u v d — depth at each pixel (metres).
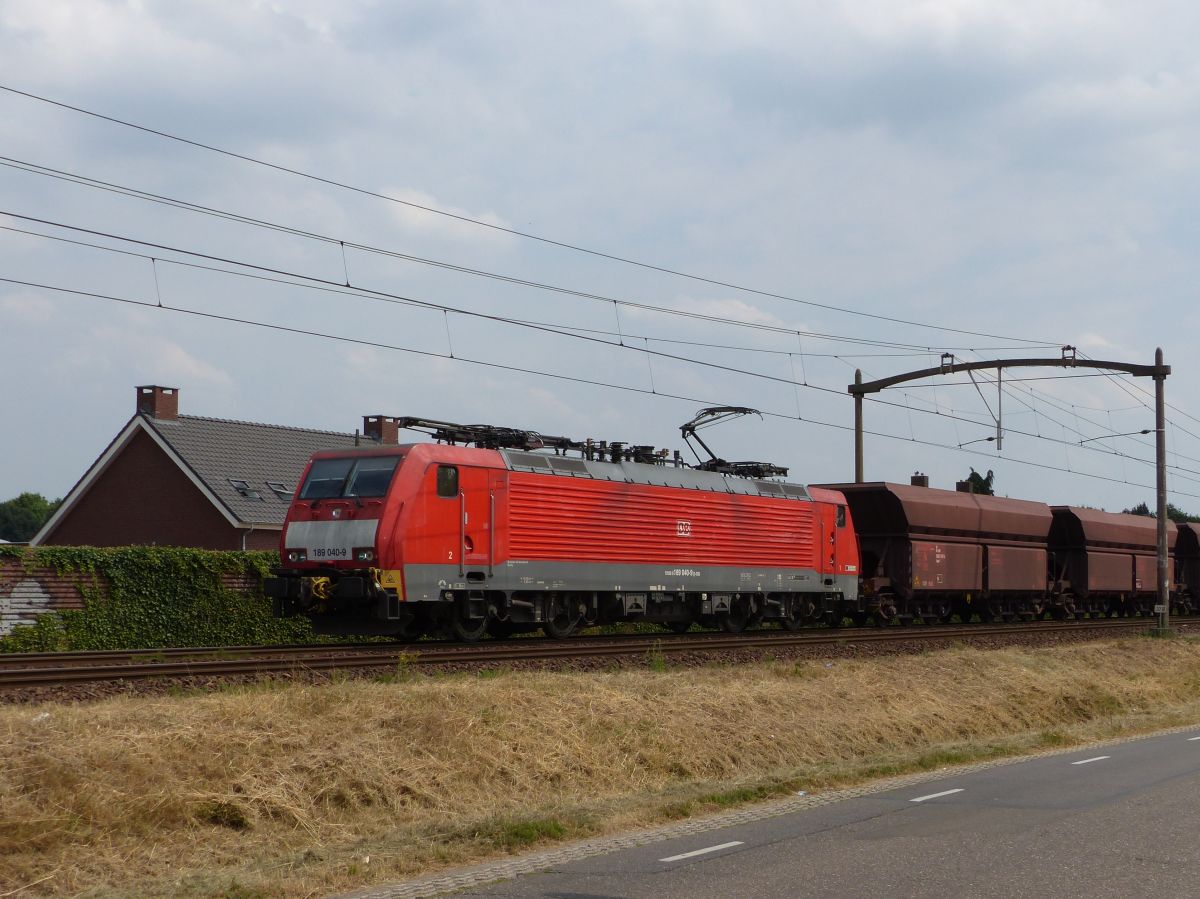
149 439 41.00
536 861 9.34
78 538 41.97
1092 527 43.25
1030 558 40.41
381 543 21.42
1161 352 35.22
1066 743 17.30
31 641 23.97
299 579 21.94
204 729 11.37
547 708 14.14
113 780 10.16
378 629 22.08
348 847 10.20
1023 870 8.16
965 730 18.39
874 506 35.12
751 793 12.64
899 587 34.91
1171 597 48.72
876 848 9.00
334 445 46.25
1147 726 19.44
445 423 23.97
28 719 10.92
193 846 9.86
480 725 13.02
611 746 13.80
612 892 7.92
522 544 23.78
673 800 12.18
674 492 27.44
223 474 40.75
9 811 9.32
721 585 28.56
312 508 22.42
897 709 17.98
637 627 31.88
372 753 11.77
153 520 40.59
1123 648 28.59
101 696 14.69
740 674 18.89
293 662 17.22
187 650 20.38
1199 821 9.84
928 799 11.53
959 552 36.88
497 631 26.23
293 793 10.86
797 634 29.44
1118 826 9.66
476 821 11.05
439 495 22.30
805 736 15.96
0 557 23.78
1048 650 26.00
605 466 26.12
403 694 13.53
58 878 8.85
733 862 8.69
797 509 31.11
